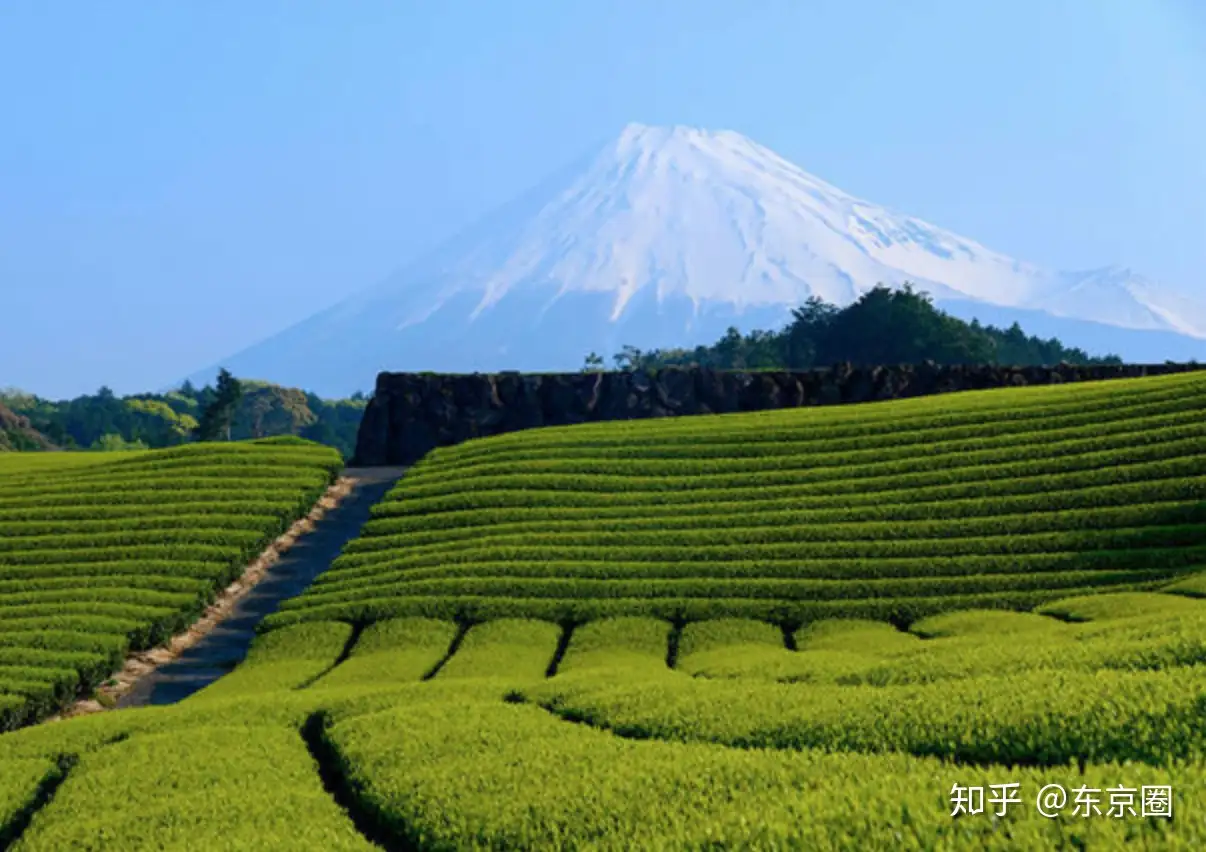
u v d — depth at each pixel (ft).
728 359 390.63
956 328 351.05
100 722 63.82
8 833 51.11
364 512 130.21
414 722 57.16
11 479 136.26
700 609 90.12
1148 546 92.68
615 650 83.46
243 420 456.45
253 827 45.57
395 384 157.28
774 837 33.99
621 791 43.34
